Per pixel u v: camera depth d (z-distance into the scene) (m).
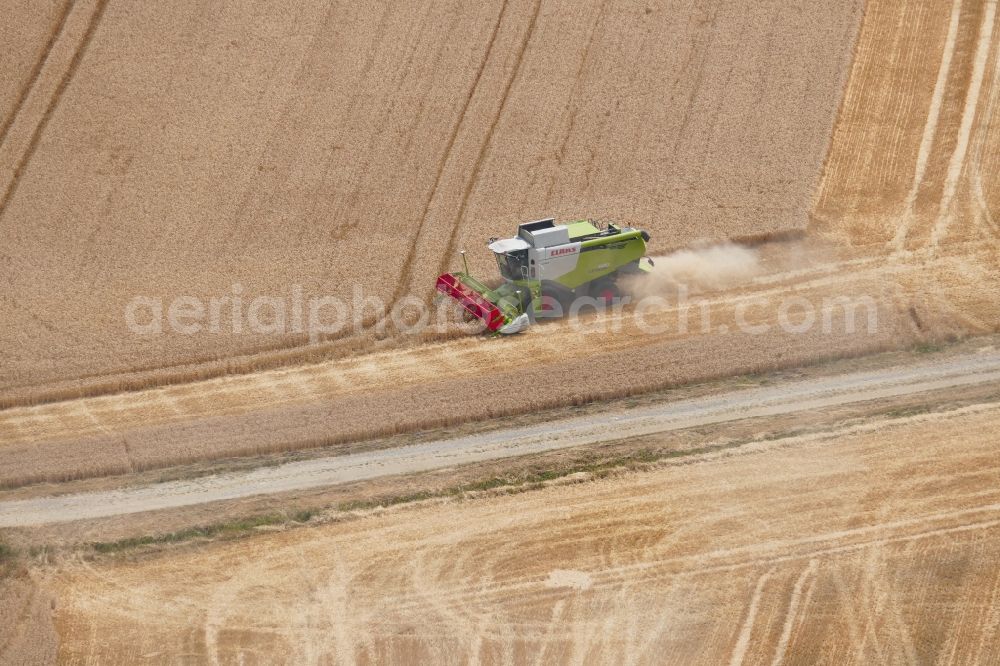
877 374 105.75
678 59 163.88
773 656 74.25
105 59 161.88
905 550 82.50
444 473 93.88
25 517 91.06
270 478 94.88
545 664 74.62
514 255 114.75
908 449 93.38
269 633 78.12
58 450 99.81
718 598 79.25
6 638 77.94
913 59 166.50
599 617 78.19
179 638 77.88
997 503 86.56
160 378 110.44
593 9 173.50
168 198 140.75
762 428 97.38
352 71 161.88
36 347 115.69
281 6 172.38
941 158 146.12
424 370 109.81
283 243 133.00
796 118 152.62
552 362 109.56
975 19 174.88
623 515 87.69
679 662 74.31
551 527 86.94
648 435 97.62
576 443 97.31
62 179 143.75
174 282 126.44
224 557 85.44
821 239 130.88
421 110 155.25
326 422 101.56
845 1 176.50
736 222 133.38
